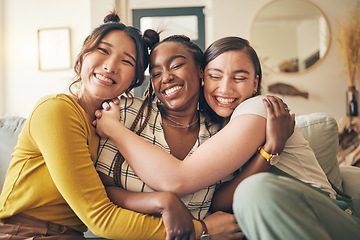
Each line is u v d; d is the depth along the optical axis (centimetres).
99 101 108
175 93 105
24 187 94
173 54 105
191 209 102
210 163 90
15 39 493
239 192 73
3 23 495
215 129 112
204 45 469
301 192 71
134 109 109
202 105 117
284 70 442
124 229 87
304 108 443
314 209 72
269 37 441
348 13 435
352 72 420
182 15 467
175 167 90
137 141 95
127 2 465
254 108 96
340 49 432
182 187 90
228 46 105
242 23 442
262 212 69
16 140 139
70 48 482
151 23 484
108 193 98
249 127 93
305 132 138
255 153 101
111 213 89
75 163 89
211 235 92
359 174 143
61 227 97
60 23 485
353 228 79
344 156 380
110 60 102
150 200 90
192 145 107
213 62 105
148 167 91
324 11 439
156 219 91
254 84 111
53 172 88
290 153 105
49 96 98
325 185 104
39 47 488
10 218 93
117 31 105
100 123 101
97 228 88
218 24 443
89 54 103
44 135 90
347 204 98
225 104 106
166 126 109
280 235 68
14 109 496
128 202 93
